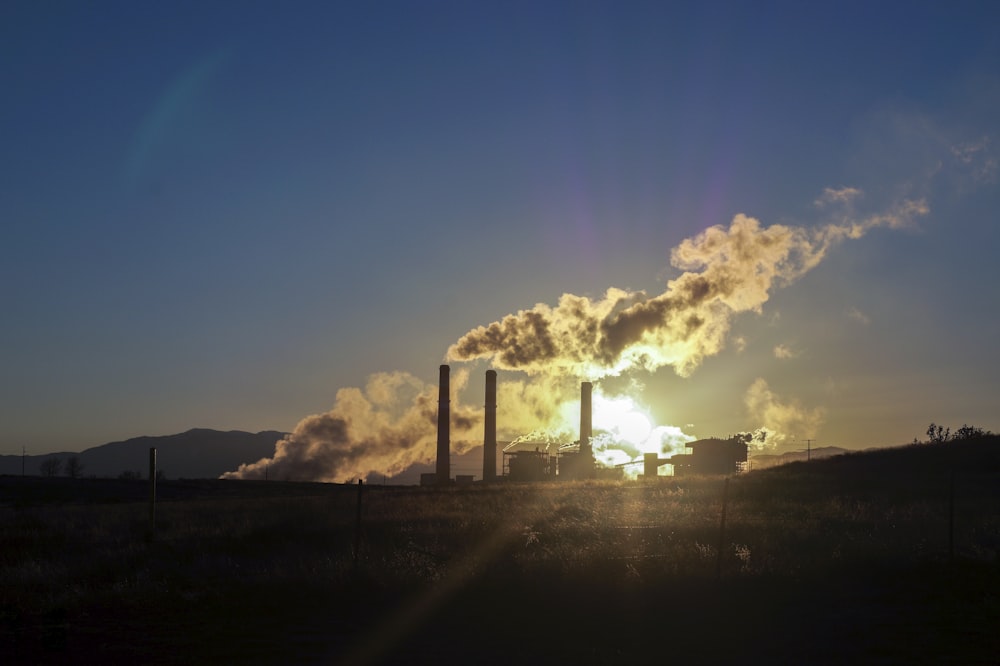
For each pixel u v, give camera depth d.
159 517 39.88
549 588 19.23
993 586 19.52
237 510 43.94
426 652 13.60
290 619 16.20
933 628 15.38
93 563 23.70
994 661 13.02
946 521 32.16
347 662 12.94
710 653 13.55
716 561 22.06
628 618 16.33
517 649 13.80
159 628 15.39
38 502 70.38
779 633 15.03
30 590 19.45
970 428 98.50
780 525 31.02
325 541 28.19
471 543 27.47
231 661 12.98
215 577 21.11
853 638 14.62
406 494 62.53
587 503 45.28
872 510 37.41
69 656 13.33
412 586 19.23
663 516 36.62
